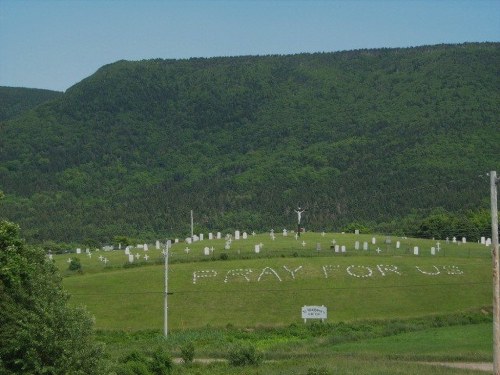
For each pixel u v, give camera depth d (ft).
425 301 311.06
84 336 158.10
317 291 319.68
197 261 365.20
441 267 350.64
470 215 521.24
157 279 337.93
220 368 204.13
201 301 310.86
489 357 213.25
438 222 508.94
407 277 336.90
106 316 297.94
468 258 372.58
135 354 202.49
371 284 328.29
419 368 192.03
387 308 303.27
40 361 153.17
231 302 309.42
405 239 451.53
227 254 375.66
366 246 395.55
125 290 326.03
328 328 275.18
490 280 334.85
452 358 212.23
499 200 577.02
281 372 190.39
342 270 343.87
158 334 273.13
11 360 157.58
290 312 298.35
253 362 209.05
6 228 178.09
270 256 370.32
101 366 156.87
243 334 269.64
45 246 529.86
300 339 261.44
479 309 302.66
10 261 170.81
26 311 159.22
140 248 454.81
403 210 640.17
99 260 398.62
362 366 195.42
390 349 232.32
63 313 157.07
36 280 169.99
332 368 189.78
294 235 481.46
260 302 308.81
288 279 333.62
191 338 260.42
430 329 274.36
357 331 269.64
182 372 198.29
